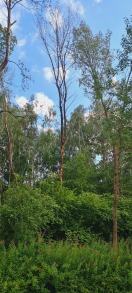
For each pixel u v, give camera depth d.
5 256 7.34
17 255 7.30
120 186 19.38
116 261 8.16
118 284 7.80
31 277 6.92
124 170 18.98
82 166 20.81
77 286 7.27
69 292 7.15
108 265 7.92
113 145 10.92
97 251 8.71
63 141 21.70
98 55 17.81
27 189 12.05
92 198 15.34
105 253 8.78
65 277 7.19
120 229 15.31
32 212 11.23
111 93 11.19
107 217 15.17
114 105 10.84
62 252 7.84
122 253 9.02
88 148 24.75
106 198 16.98
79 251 8.24
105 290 7.62
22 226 10.59
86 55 17.84
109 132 10.62
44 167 33.81
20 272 6.91
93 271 7.60
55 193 15.34
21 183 12.16
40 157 34.22
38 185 15.80
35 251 7.62
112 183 20.11
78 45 18.20
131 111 10.43
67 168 20.77
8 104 24.70
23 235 10.52
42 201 12.80
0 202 11.32
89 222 15.27
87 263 7.80
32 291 6.89
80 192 18.73
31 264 7.15
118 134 10.45
